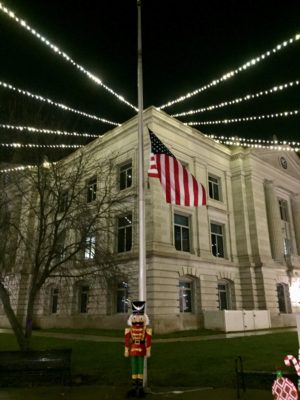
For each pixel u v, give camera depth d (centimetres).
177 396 851
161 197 2702
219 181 3428
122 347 1585
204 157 3278
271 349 1458
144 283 1028
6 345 1822
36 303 3375
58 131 1686
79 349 1558
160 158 1318
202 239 2967
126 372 1101
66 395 880
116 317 2611
